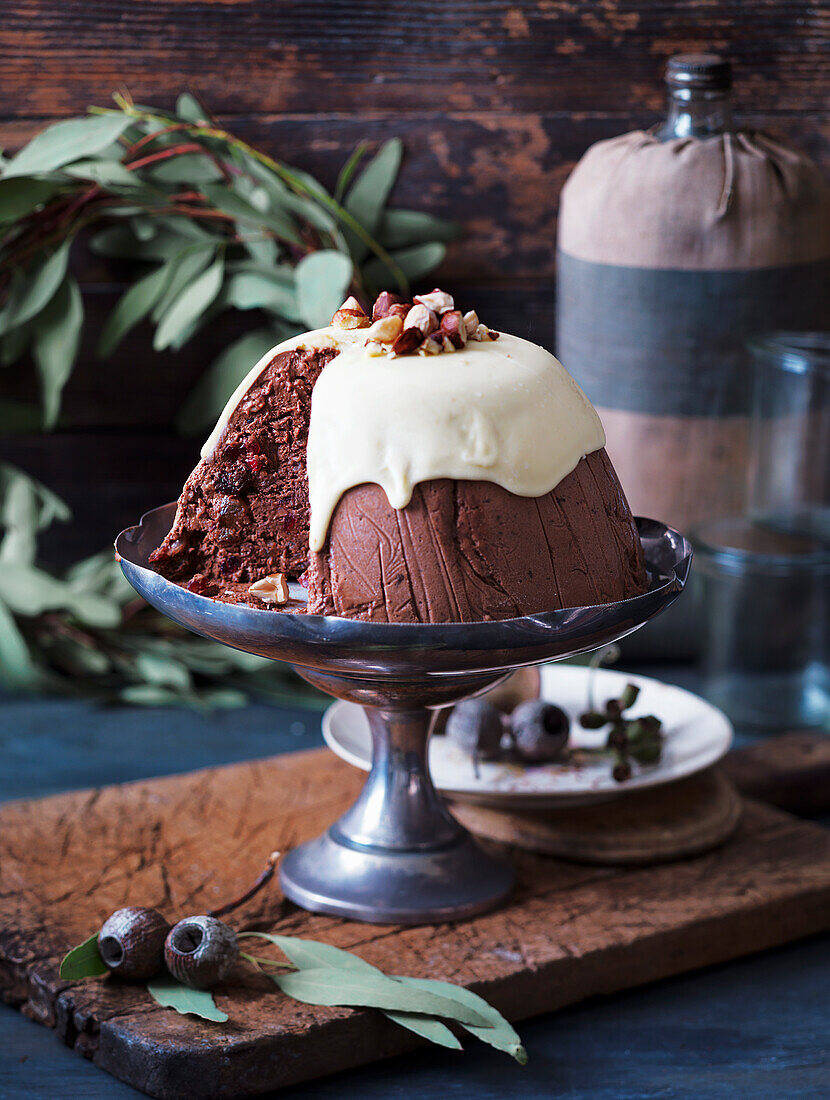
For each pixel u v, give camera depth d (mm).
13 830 1228
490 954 1114
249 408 1098
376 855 1157
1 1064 1080
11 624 1451
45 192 1404
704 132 1422
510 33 1499
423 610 1049
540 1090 1067
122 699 1502
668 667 1553
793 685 1487
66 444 1597
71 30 1493
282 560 1109
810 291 1436
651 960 1134
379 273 1528
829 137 1521
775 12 1493
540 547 1061
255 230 1479
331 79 1511
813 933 1185
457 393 1052
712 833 1217
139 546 1133
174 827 1235
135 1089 1063
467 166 1529
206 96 1511
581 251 1435
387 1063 1085
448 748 1269
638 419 1449
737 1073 1079
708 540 1457
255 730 1452
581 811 1229
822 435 1436
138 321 1540
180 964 1075
